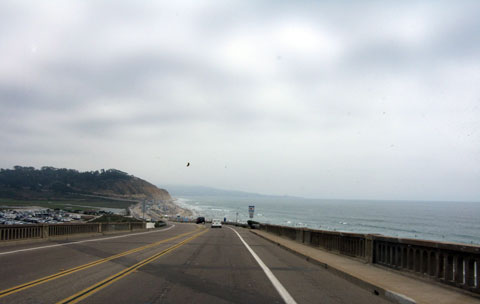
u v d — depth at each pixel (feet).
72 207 481.05
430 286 28.32
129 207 555.69
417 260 31.60
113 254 50.75
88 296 25.63
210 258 49.85
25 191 617.21
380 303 25.73
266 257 53.57
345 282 33.73
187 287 29.63
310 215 574.97
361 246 44.21
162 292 27.53
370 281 30.40
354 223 394.73
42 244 63.93
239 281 33.04
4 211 314.35
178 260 46.37
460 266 26.45
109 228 106.42
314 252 56.54
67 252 51.83
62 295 25.72
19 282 30.04
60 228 77.10
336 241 53.88
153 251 56.54
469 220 459.32
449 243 27.22
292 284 32.19
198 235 109.70
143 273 35.65
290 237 89.25
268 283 32.42
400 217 524.52
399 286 28.32
